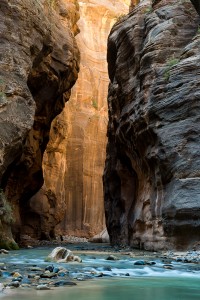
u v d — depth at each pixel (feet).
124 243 69.26
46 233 104.06
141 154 61.82
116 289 20.54
